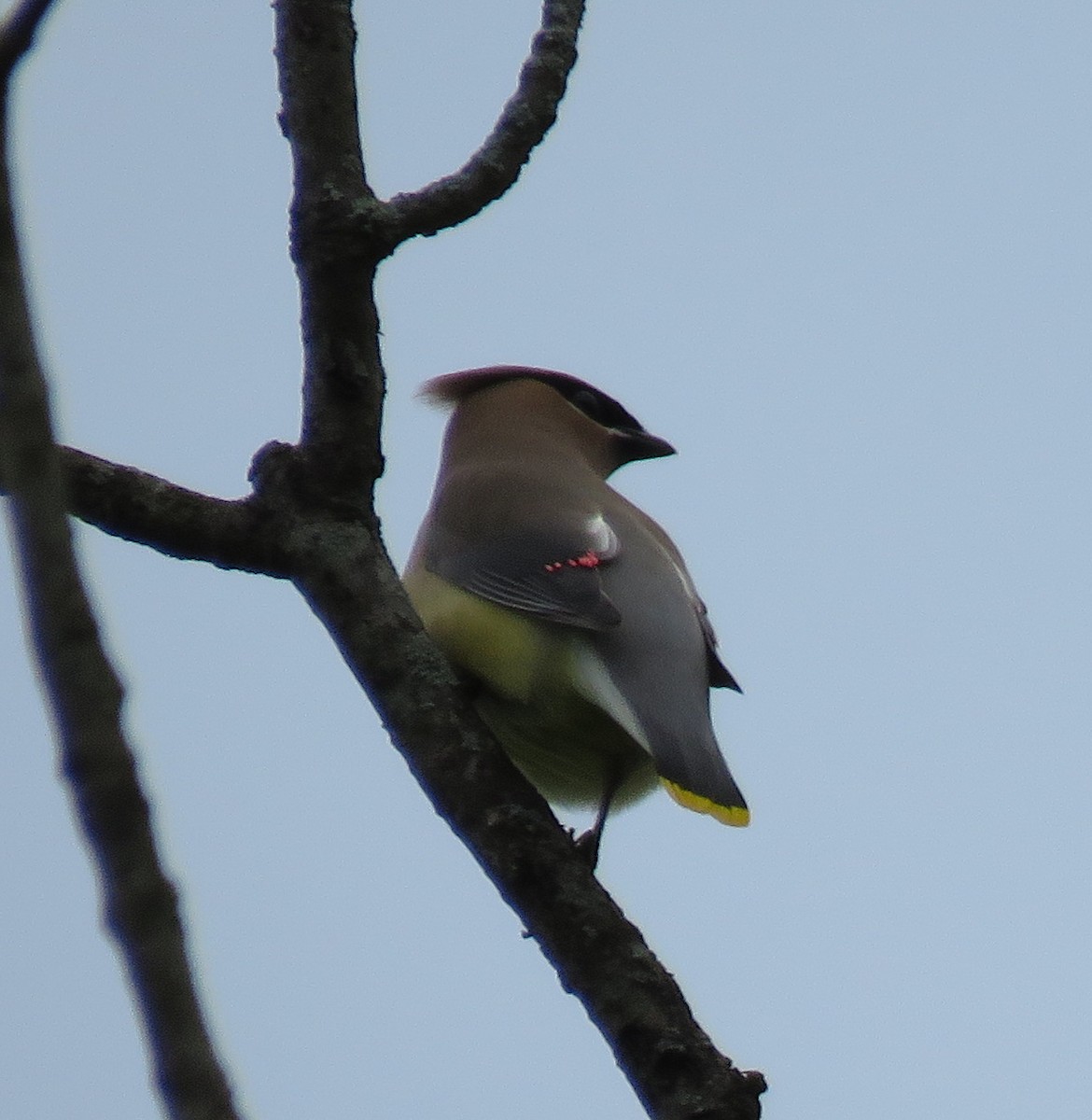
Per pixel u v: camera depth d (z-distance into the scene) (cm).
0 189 507
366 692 889
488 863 847
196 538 894
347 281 880
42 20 509
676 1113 781
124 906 505
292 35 883
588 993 814
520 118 921
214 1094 502
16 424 507
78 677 508
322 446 898
